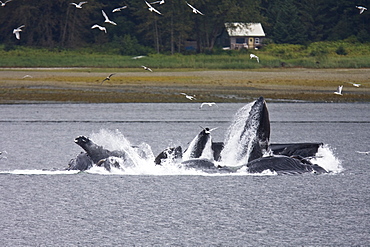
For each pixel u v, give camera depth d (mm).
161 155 64750
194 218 47906
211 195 54375
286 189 56469
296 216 48406
